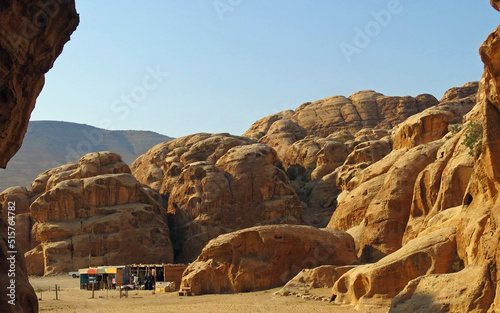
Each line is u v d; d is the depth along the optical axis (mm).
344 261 52000
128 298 49188
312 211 98812
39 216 87375
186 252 91250
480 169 30375
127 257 84688
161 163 124625
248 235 50000
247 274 48531
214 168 95625
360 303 32969
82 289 62219
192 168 96375
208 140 110375
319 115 145500
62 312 39062
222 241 50125
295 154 118250
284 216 92062
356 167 89938
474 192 32625
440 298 25672
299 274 46438
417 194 54406
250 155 96375
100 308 41281
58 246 83562
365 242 61125
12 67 17406
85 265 83125
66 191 88000
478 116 49031
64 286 67062
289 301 39594
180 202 96750
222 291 48750
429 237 33375
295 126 142125
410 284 27828
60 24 19047
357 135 117250
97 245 84375
